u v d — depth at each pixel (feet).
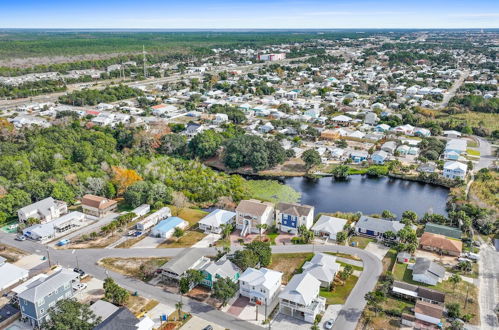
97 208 402.72
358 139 647.97
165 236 362.74
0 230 375.04
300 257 331.98
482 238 360.48
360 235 367.25
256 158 532.73
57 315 228.43
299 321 256.93
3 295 280.72
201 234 370.32
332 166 558.56
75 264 319.88
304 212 366.63
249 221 371.15
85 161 510.17
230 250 337.93
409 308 268.00
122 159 531.91
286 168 554.05
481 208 400.06
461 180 485.56
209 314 262.26
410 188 495.00
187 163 546.67
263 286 269.03
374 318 259.19
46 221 390.83
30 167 481.46
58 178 447.01
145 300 275.18
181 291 277.23
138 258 329.72
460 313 261.65
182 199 429.79
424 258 314.96
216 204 438.81
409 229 356.18
